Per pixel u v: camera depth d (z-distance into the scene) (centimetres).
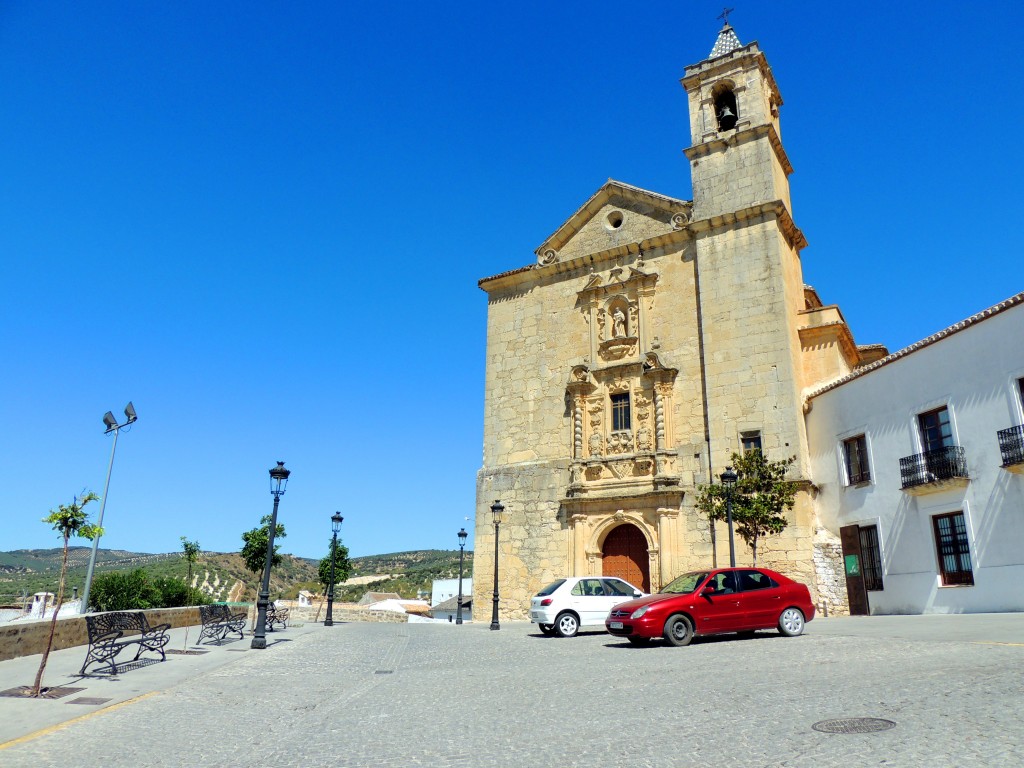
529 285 3488
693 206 3152
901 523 2297
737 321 2891
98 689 1173
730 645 1466
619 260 3275
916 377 2289
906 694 822
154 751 787
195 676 1332
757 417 2764
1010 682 835
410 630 2647
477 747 741
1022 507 1917
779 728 722
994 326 2039
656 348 3067
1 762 737
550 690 1058
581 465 3062
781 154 3241
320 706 1052
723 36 3434
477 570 3206
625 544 2966
